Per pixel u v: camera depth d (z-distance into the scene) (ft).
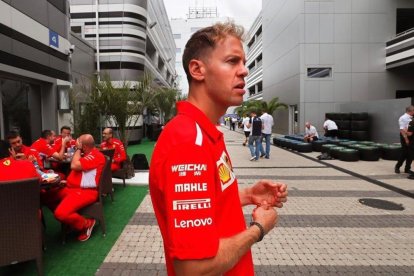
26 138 31.14
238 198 3.74
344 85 70.28
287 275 11.18
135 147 59.21
